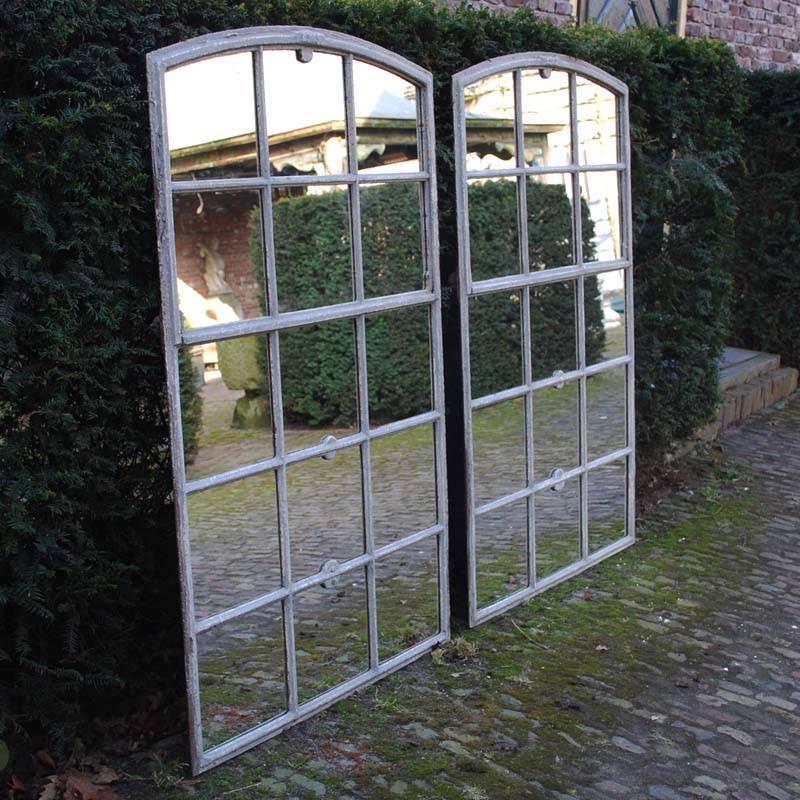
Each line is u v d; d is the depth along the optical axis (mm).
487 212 4094
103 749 3164
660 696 3672
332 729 3379
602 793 3068
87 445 2975
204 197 3039
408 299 3686
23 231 2803
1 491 2746
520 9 4410
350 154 3455
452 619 4219
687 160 5410
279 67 3207
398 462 3730
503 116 4133
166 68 2881
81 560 2955
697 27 7859
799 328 8078
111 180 2926
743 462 6406
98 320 2953
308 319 3344
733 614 4383
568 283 4555
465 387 4008
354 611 3621
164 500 3336
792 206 7848
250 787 3021
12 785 2896
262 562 3289
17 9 2738
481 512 4148
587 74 4531
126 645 3299
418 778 3096
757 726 3500
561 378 4531
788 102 7766
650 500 5719
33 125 2732
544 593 4531
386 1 3734
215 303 3094
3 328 2689
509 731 3389
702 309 5664
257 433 3246
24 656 2936
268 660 3324
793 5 8906
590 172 4648
